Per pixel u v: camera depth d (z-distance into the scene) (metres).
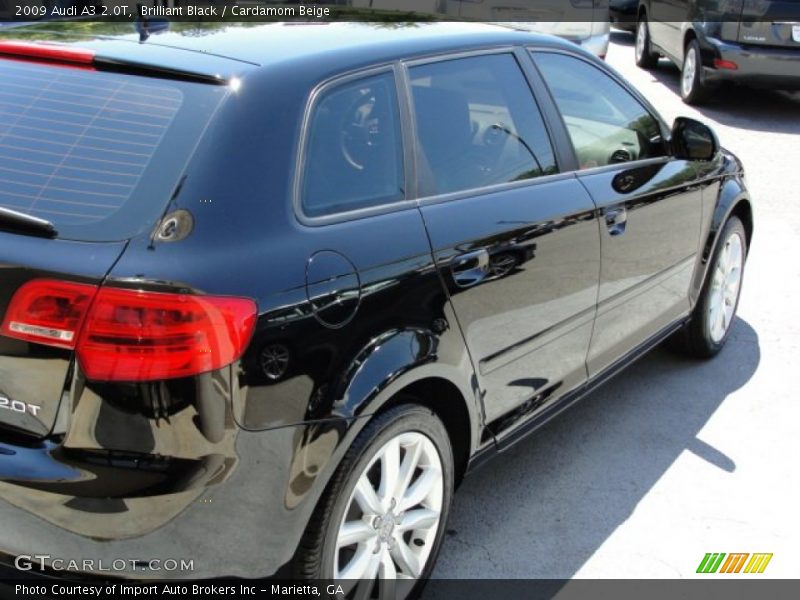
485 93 3.35
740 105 11.41
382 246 2.69
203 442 2.24
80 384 2.20
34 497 2.23
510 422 3.40
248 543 2.38
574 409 4.50
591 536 3.52
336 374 2.49
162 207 2.31
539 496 3.76
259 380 2.30
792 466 4.05
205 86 2.55
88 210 2.33
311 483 2.45
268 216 2.43
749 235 5.18
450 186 3.07
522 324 3.29
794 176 8.48
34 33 2.92
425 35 3.25
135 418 2.20
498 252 3.09
